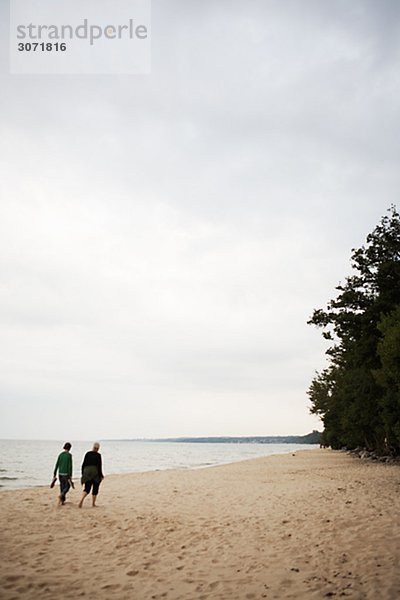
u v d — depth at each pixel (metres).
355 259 33.88
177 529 10.70
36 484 27.98
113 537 9.91
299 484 20.62
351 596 5.90
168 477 27.53
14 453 86.75
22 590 6.37
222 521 11.61
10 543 9.26
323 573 6.87
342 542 8.53
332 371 62.78
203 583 6.67
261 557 7.93
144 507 14.36
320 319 34.19
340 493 16.00
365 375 41.81
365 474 25.73
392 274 32.06
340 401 55.72
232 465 43.09
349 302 33.44
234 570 7.26
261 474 28.88
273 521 11.21
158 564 7.71
